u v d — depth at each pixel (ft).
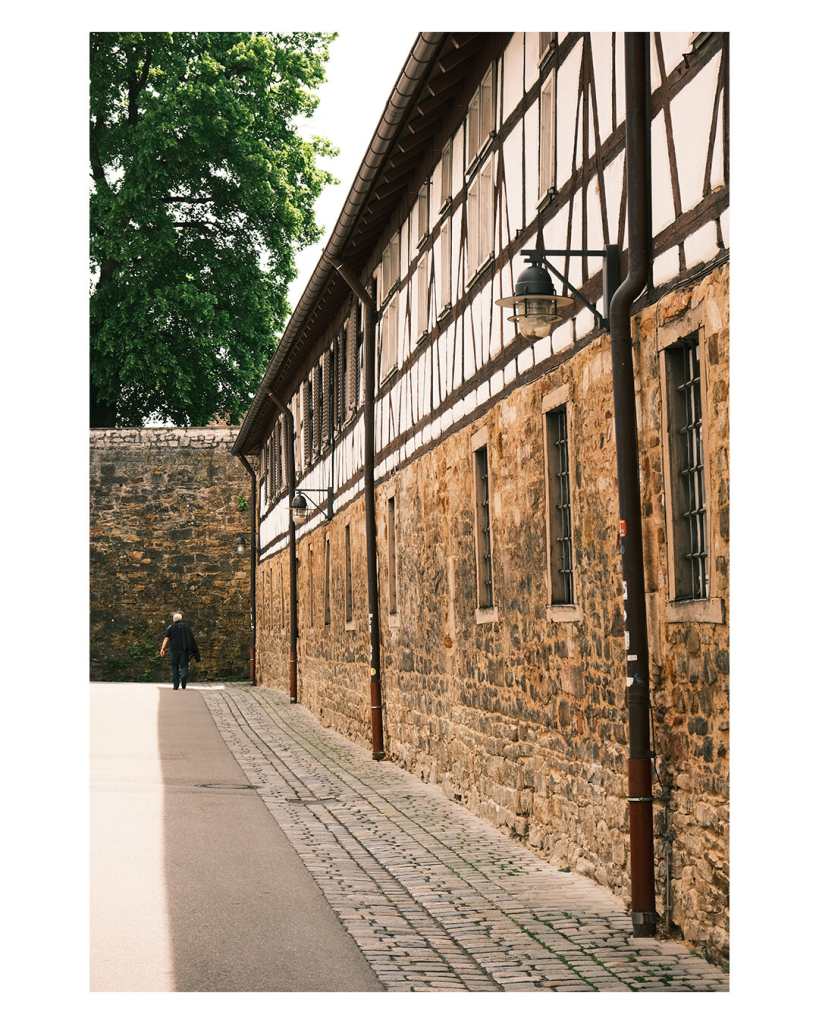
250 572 119.03
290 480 84.94
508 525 31.50
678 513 20.75
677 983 17.87
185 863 26.48
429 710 41.52
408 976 18.15
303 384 79.51
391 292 49.21
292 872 25.84
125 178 114.11
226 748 53.31
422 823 33.09
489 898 23.54
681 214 20.12
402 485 46.44
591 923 21.52
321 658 70.23
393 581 49.06
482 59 34.35
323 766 46.85
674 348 20.89
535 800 28.99
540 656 28.73
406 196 46.24
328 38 124.26
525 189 30.12
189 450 122.72
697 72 19.42
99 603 120.98
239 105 113.60
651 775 21.11
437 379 40.45
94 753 48.98
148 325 116.47
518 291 23.39
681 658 20.35
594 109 24.66
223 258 118.52
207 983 17.74
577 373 25.82
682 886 20.21
